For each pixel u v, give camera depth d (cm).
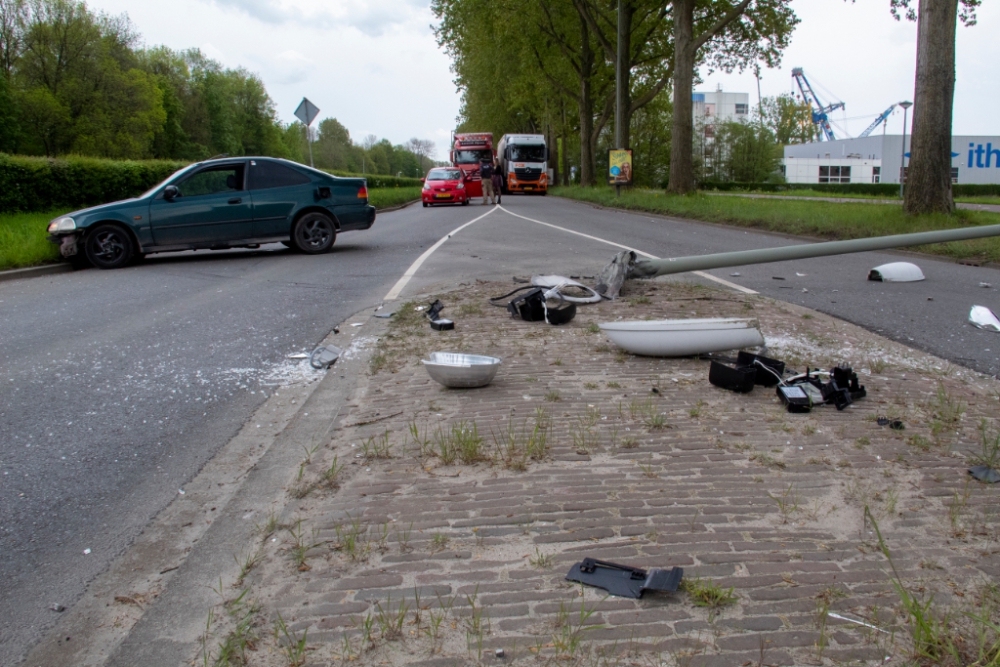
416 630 223
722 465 343
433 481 331
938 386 477
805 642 214
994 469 333
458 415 420
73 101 5053
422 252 1331
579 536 278
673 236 1658
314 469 351
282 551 277
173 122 7644
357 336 646
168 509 336
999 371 539
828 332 646
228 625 235
